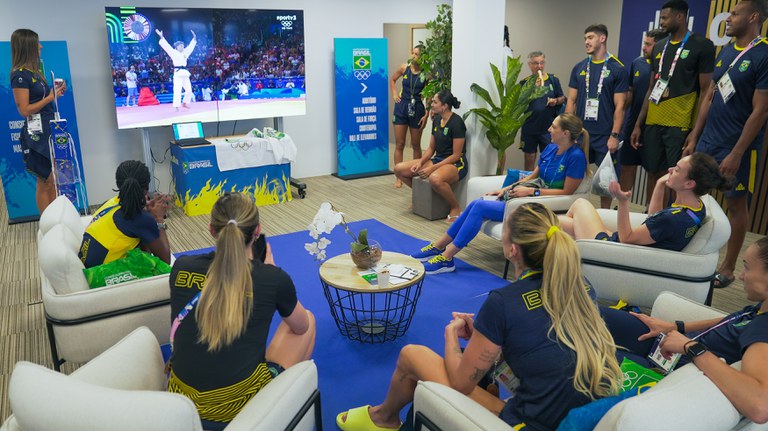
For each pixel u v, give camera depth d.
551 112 6.21
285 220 5.32
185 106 5.83
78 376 1.62
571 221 3.44
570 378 1.47
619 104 4.57
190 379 1.60
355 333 3.08
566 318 1.50
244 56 6.02
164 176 6.15
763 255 1.55
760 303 1.74
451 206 5.29
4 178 5.25
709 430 1.26
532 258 1.59
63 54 5.21
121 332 2.43
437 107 5.14
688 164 2.62
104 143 5.82
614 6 6.84
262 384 1.69
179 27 5.61
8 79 5.07
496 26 5.03
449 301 3.52
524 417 1.54
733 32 3.42
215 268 1.62
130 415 1.18
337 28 6.90
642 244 2.81
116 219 2.60
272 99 6.30
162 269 2.60
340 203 5.95
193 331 1.62
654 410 1.20
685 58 3.97
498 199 4.00
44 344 3.05
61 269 2.35
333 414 2.37
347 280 2.82
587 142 3.84
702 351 1.46
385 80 7.14
